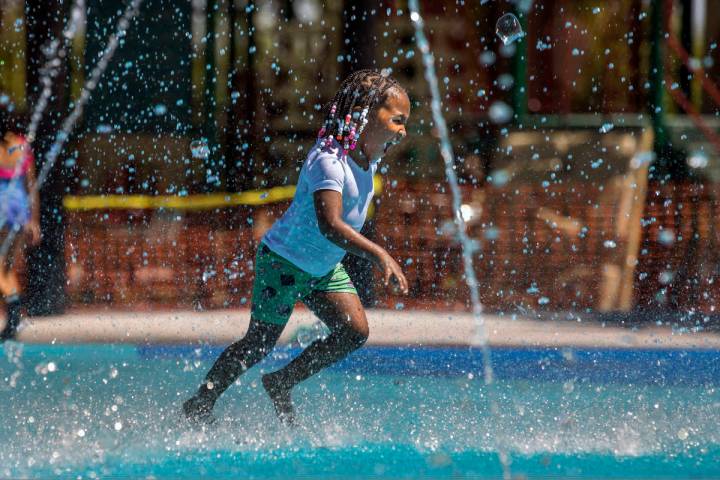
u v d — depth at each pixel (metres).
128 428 14.44
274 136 47.44
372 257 13.27
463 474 12.24
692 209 37.72
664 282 29.58
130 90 44.53
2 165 24.73
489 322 24.72
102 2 44.09
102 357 20.19
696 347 21.02
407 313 26.03
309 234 14.16
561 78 46.69
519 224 37.56
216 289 29.70
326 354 14.73
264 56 48.38
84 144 42.91
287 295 14.50
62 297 25.64
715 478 12.11
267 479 11.98
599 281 30.03
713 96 44.75
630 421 15.27
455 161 45.59
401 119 14.05
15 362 19.59
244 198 35.00
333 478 12.04
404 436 14.25
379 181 28.64
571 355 20.42
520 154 45.53
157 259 33.34
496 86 46.44
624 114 46.78
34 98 26.39
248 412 15.59
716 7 47.78
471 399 16.88
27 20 26.42
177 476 12.07
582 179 44.53
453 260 33.00
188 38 45.25
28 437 13.84
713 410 16.06
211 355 20.48
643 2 46.75
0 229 26.25
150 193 43.06
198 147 40.25
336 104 14.01
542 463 12.80
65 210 26.06
